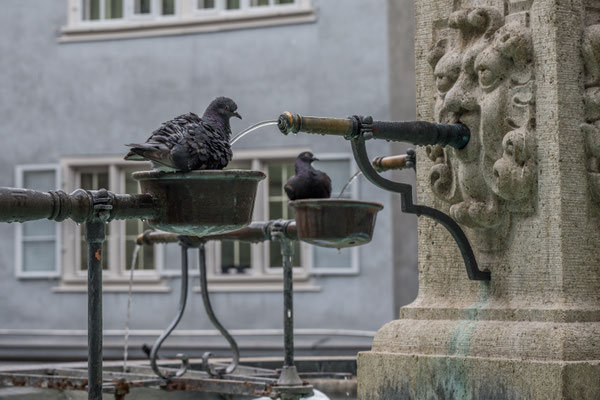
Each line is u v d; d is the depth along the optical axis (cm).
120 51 3400
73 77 3425
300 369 1241
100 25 3406
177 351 3209
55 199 687
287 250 988
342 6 3209
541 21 785
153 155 704
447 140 812
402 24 3142
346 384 1172
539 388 756
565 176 776
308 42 3238
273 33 3275
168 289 3281
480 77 802
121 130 3391
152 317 3288
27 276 3403
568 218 779
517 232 809
